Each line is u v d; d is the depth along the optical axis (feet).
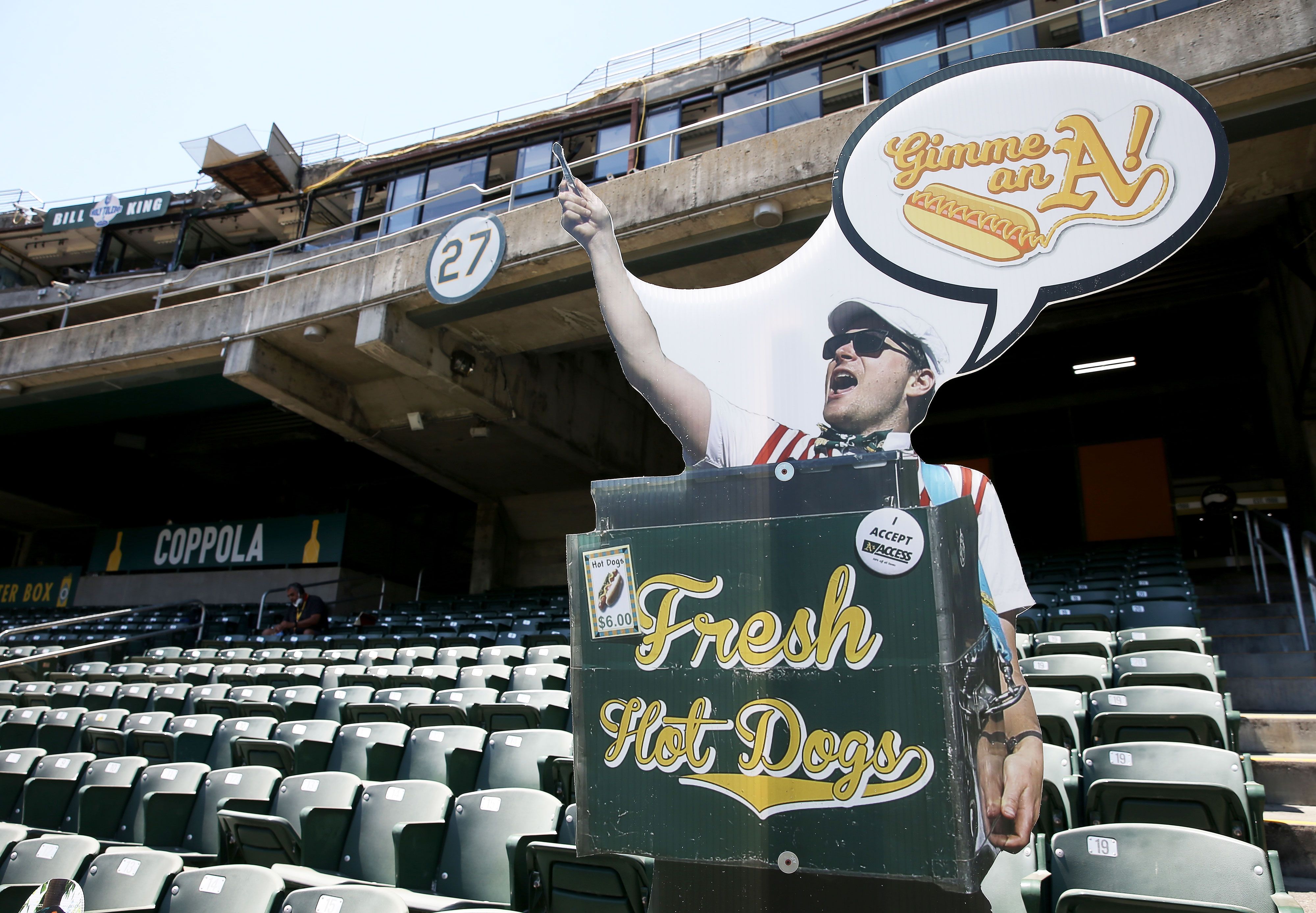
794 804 5.12
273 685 23.97
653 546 5.81
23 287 68.44
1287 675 17.28
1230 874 7.73
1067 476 42.47
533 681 19.74
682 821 5.34
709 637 5.54
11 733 21.17
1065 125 11.01
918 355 11.03
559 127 44.04
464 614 37.86
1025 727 6.59
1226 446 39.55
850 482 5.55
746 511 5.77
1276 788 12.33
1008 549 7.40
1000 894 9.04
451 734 14.70
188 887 9.78
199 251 67.05
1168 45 19.03
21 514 59.47
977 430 44.93
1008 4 35.50
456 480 46.32
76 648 32.99
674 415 11.04
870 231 11.57
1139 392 41.57
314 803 12.71
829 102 40.32
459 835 11.26
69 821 15.52
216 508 59.11
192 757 17.24
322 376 37.06
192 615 42.60
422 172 47.50
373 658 27.14
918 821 4.81
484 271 27.68
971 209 11.25
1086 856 8.25
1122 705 12.77
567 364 39.73
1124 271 10.44
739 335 11.34
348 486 53.62
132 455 53.21
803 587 5.36
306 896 8.83
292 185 59.88
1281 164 20.86
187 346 34.60
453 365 32.78
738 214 24.31
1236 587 27.20
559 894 8.99
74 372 37.29
